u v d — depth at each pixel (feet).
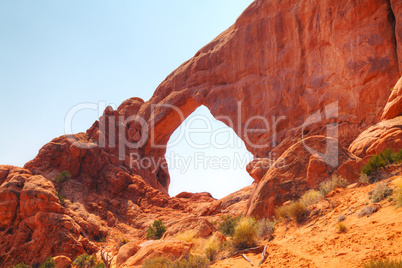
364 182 28.17
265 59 103.19
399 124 37.81
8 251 80.07
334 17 78.95
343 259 16.83
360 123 67.87
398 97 42.32
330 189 31.14
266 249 23.90
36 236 80.07
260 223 30.30
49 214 82.38
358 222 20.88
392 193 21.91
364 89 68.03
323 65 82.53
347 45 73.87
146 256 27.96
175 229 36.11
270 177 39.09
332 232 21.50
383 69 65.67
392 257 14.71
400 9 64.18
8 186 88.07
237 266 22.30
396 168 27.81
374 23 69.51
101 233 90.74
